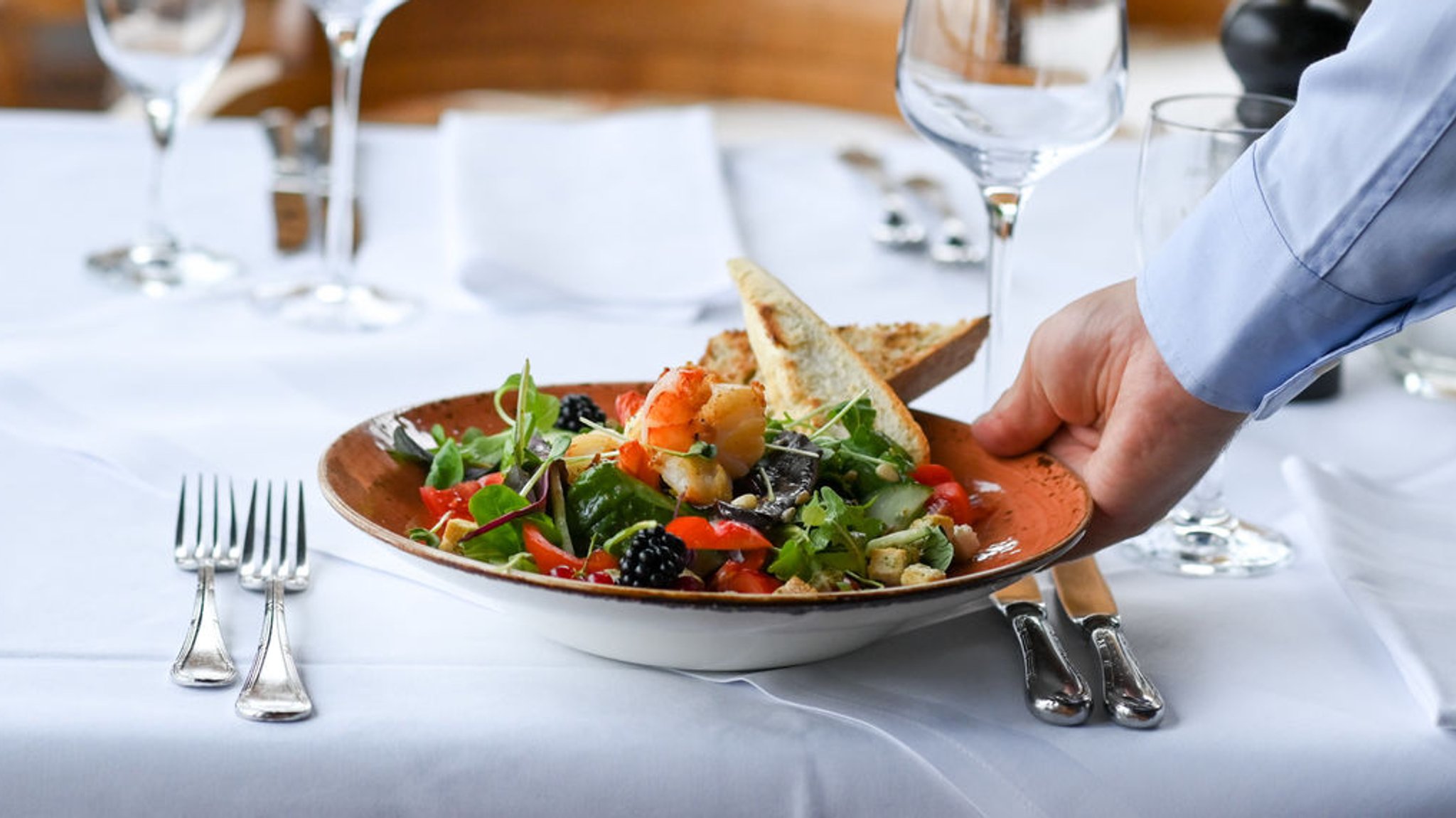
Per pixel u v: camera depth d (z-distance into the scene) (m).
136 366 1.38
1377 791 1.05
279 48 2.44
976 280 1.57
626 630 1.05
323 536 1.17
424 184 1.77
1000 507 1.15
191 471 1.25
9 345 1.41
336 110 1.54
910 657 1.10
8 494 1.21
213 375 1.38
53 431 1.28
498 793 1.04
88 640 1.09
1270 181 1.10
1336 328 1.10
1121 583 1.17
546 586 1.02
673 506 1.10
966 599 1.05
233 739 1.03
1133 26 3.53
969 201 1.74
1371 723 1.06
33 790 1.03
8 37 2.25
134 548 1.16
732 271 1.24
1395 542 1.18
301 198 1.73
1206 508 1.22
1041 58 1.21
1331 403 1.39
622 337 1.47
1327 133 1.08
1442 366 1.40
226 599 1.12
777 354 1.19
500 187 1.64
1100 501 1.15
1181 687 1.08
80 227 1.64
